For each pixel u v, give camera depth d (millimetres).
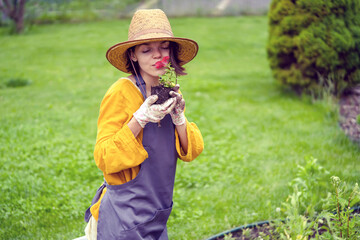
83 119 7289
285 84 8156
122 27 18406
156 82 2477
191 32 17016
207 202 4309
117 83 2393
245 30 17344
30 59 13195
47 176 4898
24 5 17844
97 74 11188
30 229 3797
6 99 8688
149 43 2311
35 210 4121
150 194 2373
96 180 4895
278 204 4090
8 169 5039
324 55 7086
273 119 6980
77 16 20281
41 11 20281
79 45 15148
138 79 2416
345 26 7113
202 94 8922
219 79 10391
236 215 3951
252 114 7336
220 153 5602
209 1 23484
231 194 4445
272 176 4789
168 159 2414
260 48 14430
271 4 8094
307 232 2902
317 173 3986
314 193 3912
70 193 4488
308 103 7707
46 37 16844
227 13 20922
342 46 6988
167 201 2482
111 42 15461
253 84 9688
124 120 2332
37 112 7605
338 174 4488
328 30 7129
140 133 2334
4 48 14969
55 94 9133
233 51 14078
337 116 6648
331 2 7062
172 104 2211
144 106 2199
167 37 2242
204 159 5414
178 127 2420
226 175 4980
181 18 20516
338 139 5730
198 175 4973
